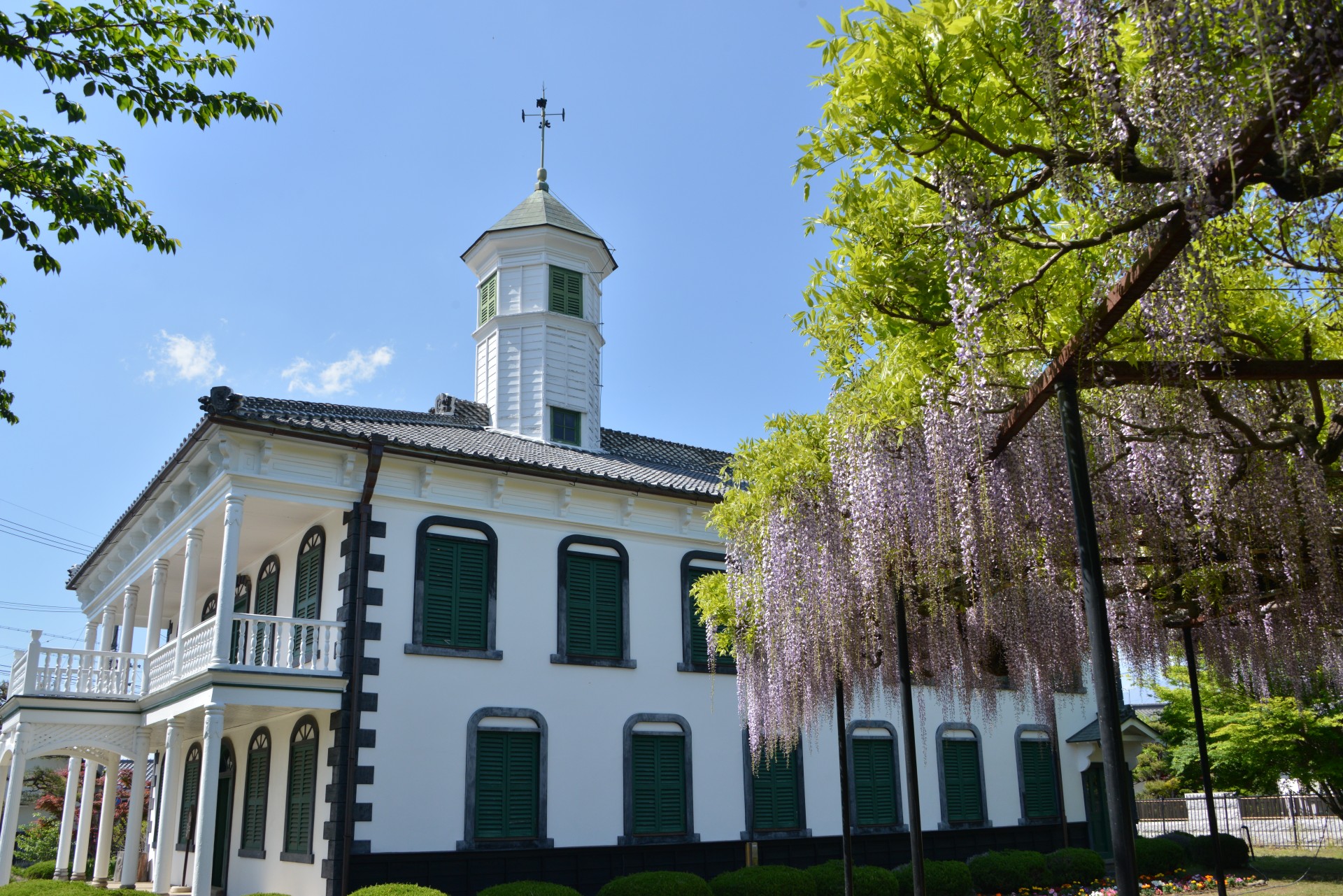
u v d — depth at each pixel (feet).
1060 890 52.90
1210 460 20.85
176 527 51.37
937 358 21.88
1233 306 21.18
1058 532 22.85
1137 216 15.17
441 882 42.11
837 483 25.80
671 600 52.34
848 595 28.12
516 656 46.68
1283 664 30.76
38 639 47.93
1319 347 22.03
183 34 25.35
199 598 65.21
